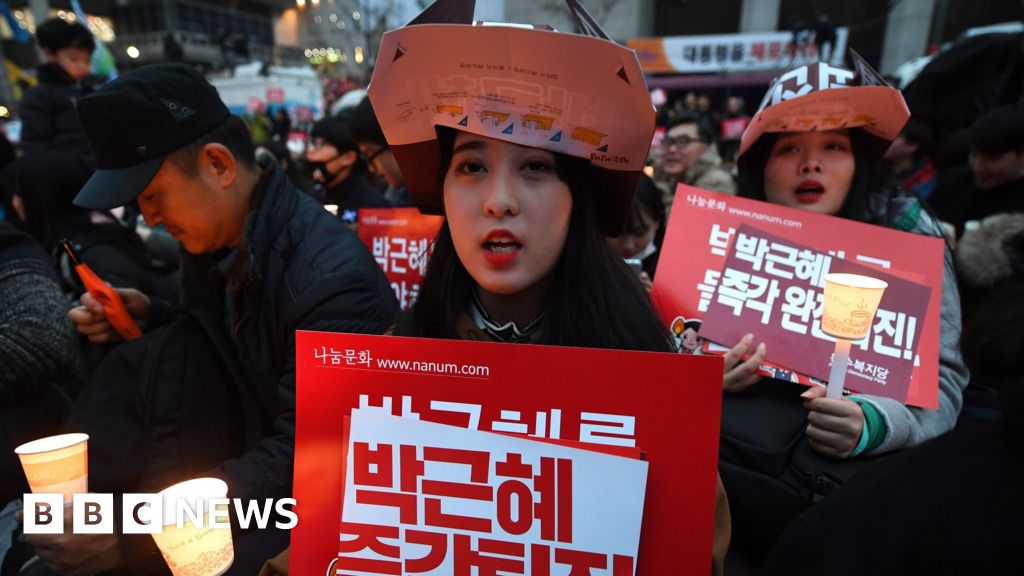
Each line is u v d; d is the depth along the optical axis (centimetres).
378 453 80
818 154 147
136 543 105
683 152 360
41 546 101
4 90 1576
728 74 1426
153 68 119
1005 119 235
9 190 249
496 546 78
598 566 75
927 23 1311
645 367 74
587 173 88
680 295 143
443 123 82
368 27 1412
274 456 112
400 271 224
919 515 65
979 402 143
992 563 59
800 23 953
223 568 92
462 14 83
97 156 115
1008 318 64
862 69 141
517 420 78
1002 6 1279
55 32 350
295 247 127
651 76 1485
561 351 76
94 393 126
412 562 80
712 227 146
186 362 125
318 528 84
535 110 78
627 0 1551
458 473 78
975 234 147
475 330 98
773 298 136
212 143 123
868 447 112
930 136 356
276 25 3656
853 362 127
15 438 145
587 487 75
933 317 128
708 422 73
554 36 70
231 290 125
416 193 107
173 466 122
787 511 111
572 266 90
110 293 147
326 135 305
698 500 74
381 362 81
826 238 137
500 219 81
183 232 130
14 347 136
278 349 126
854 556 68
